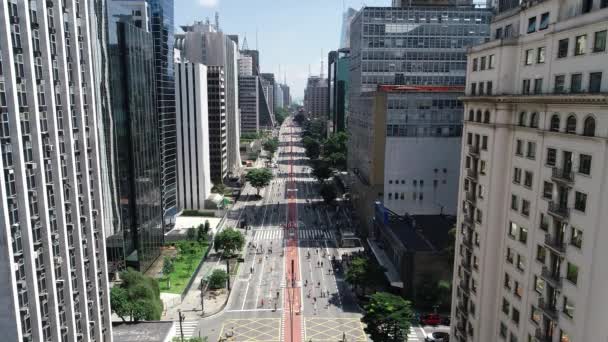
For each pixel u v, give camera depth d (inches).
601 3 1473.9
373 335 2684.5
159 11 5039.4
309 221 5935.0
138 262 4008.4
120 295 2817.4
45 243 1660.9
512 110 1936.5
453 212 4862.2
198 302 3663.9
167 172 5374.0
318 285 3983.8
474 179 2190.0
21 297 1556.3
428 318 3253.0
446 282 3393.2
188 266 4296.3
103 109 3457.2
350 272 3649.1
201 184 6117.1
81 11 1929.1
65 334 1812.3
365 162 5408.5
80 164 1923.0
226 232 4503.0
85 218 1959.9
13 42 1497.3
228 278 3875.5
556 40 1638.8
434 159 4783.5
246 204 6855.3
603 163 1382.9
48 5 1690.5
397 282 3631.9
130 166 3875.5
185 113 5885.8
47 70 1658.5
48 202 1699.1
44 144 1674.5
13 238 1514.5
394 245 3966.5
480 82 2165.4
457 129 4739.2
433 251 3496.6
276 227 5679.1
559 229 1627.7
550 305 1664.6
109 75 3535.9
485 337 2142.0
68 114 1790.1
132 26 3858.3
